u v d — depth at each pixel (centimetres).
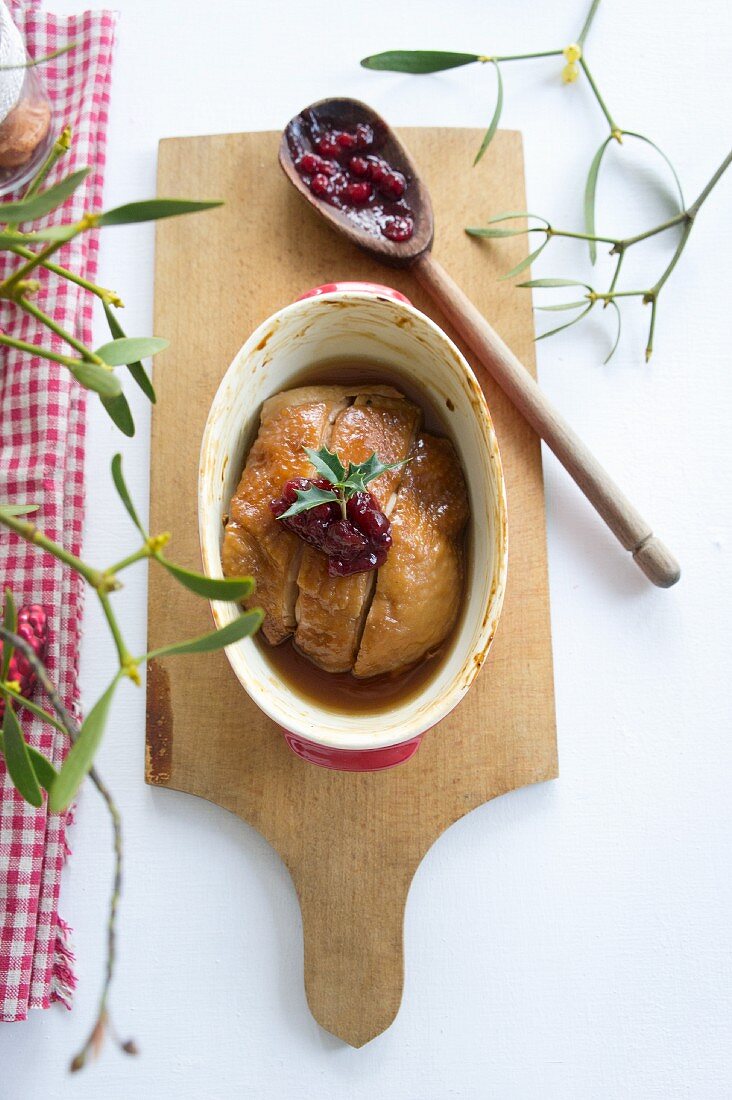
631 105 63
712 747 61
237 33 63
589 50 63
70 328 61
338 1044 59
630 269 63
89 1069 58
